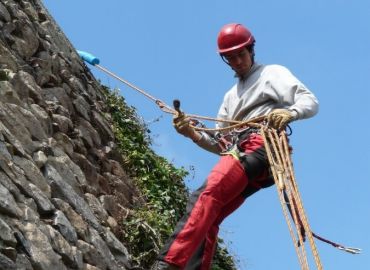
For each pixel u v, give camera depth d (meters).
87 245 7.70
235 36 6.25
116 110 11.12
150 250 8.93
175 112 6.39
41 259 6.68
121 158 10.25
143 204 9.90
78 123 9.53
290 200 5.48
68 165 8.47
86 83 10.61
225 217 6.04
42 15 10.32
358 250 5.78
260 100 6.18
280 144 5.77
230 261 10.53
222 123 6.40
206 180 5.84
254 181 6.02
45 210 7.32
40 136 8.25
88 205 8.39
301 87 6.06
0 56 8.48
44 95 9.05
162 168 10.68
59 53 10.11
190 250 5.62
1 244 6.26
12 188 6.93
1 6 9.06
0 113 7.62
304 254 5.16
